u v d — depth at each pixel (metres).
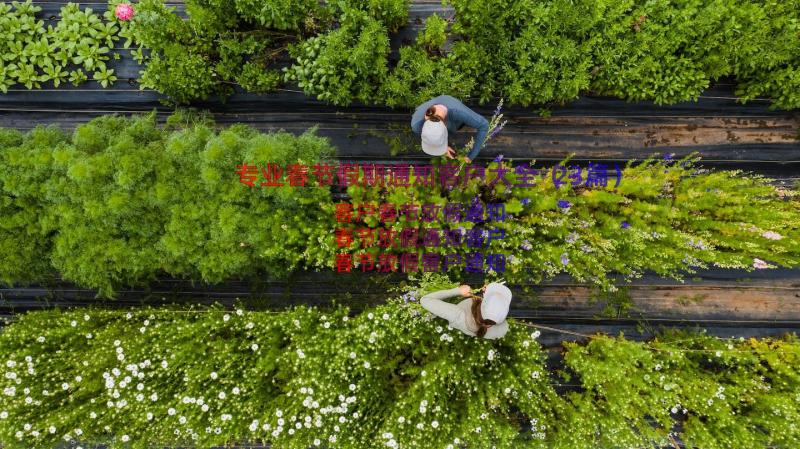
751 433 4.79
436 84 5.13
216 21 5.22
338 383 4.69
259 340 4.80
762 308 5.58
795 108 5.55
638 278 5.63
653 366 4.91
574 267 4.83
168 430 4.64
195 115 5.57
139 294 5.62
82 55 5.65
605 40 5.09
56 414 4.59
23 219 4.62
